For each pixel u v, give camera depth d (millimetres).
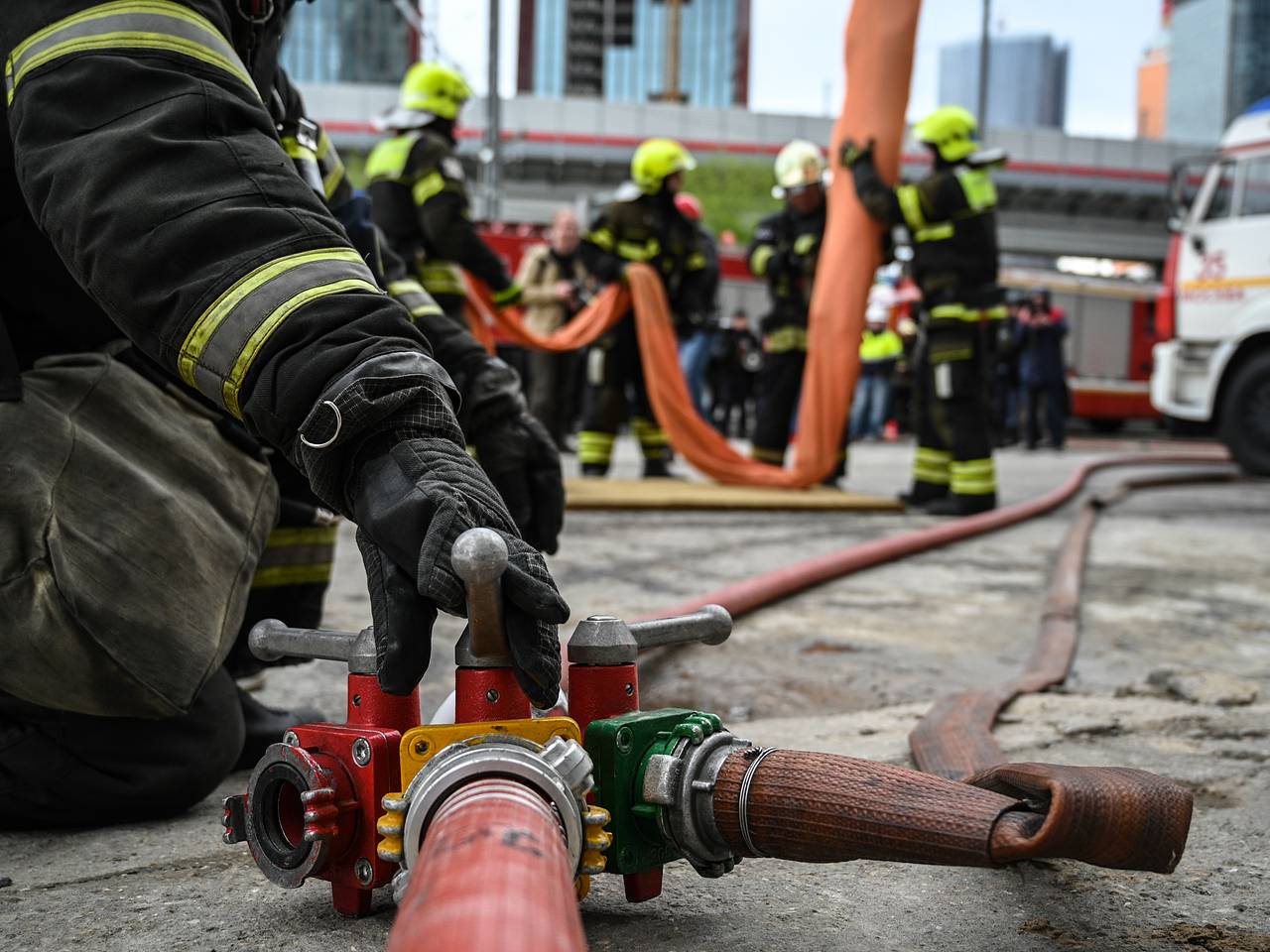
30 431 1542
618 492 7262
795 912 1365
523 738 1073
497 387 1771
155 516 1603
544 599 1008
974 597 4289
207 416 1809
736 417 20219
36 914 1376
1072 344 21688
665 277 8039
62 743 1645
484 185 19812
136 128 1171
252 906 1382
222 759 1799
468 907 688
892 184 7117
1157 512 7664
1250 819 1811
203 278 1136
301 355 1095
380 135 34469
